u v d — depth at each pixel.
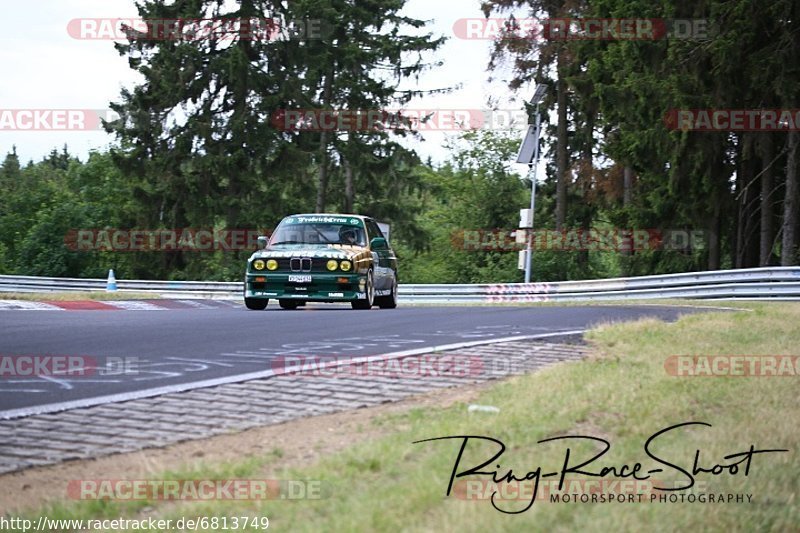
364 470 8.12
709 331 17.61
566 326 19.52
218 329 18.34
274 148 69.31
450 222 79.56
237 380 12.11
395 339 16.72
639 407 10.75
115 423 9.84
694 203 46.62
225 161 66.69
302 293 25.34
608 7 49.69
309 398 11.15
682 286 38.94
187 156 68.25
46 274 76.94
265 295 25.50
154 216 68.81
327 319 21.20
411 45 71.81
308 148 71.25
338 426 9.85
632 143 46.56
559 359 14.25
